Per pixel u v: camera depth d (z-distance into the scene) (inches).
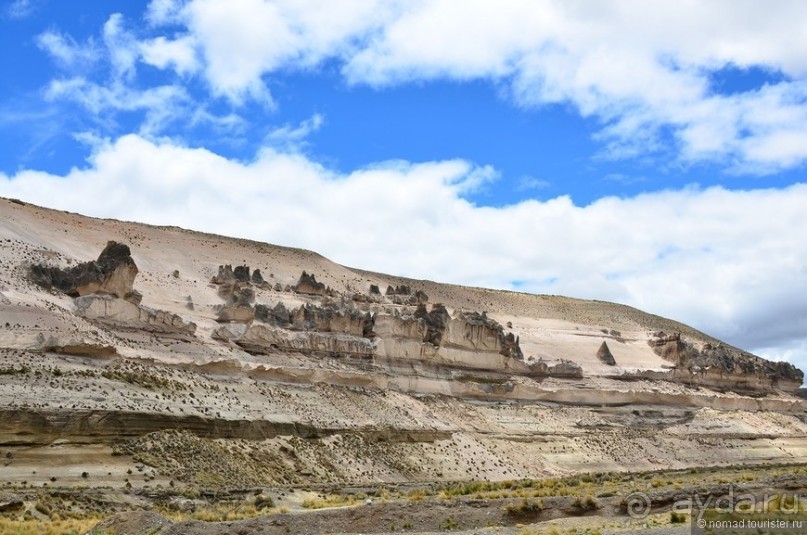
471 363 5772.6
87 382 3326.8
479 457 4677.7
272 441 3745.1
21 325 3535.9
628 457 5531.5
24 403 3021.7
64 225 5713.6
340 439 4074.8
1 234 4675.2
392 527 2272.4
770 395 7810.0
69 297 4087.1
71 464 2947.8
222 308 4813.0
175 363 3887.8
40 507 2488.9
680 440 6136.8
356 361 5004.9
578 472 5044.3
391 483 3764.8
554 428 5575.8
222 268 5831.7
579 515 2413.9
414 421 4687.5
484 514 2363.4
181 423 3420.3
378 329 5270.7
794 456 6560.0
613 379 6786.4
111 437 3161.9
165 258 6053.2
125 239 6043.3
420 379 5246.1
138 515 2263.8
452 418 5049.2
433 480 4119.1
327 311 5162.4
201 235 7091.5
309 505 2770.7
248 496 2952.8
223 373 4062.5
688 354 7691.9
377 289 6963.6
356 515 2322.8
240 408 3806.6
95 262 4207.7
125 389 3425.2
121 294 4170.8
